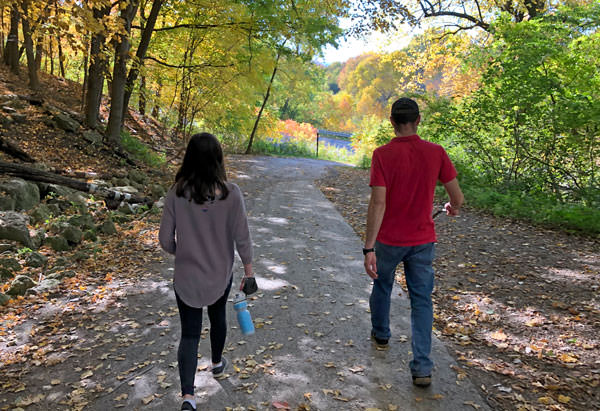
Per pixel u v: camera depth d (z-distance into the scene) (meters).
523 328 3.85
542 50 9.47
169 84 19.69
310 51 15.30
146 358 3.43
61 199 7.81
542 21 10.65
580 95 9.13
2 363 3.37
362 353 3.44
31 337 3.80
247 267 2.70
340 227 7.81
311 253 6.21
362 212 9.21
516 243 6.57
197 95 20.30
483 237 6.92
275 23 12.88
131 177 10.83
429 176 2.88
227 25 13.44
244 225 2.60
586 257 5.82
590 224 7.09
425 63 22.73
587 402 2.78
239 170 16.59
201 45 18.42
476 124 10.70
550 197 9.06
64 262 5.61
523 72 9.44
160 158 14.30
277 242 6.77
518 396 2.84
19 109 11.87
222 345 2.99
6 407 2.82
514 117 9.93
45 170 8.91
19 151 9.34
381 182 2.90
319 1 13.41
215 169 2.53
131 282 5.11
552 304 4.34
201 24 14.04
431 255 3.00
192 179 2.51
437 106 11.24
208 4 12.78
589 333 3.72
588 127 8.81
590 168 9.33
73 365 3.33
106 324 4.04
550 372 3.13
